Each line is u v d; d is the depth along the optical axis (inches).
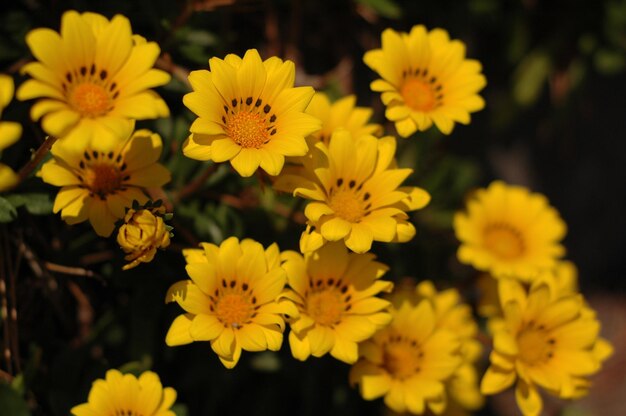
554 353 29.1
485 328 34.8
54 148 26.0
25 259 29.5
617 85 46.1
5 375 28.5
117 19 24.7
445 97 28.4
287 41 33.7
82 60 24.6
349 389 33.0
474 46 39.5
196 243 28.6
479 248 31.4
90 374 28.9
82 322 30.2
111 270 28.8
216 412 33.0
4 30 28.8
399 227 26.6
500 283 29.2
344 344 26.6
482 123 44.6
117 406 26.3
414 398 28.2
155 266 28.8
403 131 27.5
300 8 33.1
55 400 28.5
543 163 48.0
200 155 25.2
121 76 24.7
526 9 37.5
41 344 29.8
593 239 52.4
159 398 26.4
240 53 32.9
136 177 26.7
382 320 26.8
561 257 52.2
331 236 25.8
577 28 37.8
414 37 28.3
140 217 25.3
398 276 31.6
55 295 29.7
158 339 30.4
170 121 29.3
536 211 32.4
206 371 31.2
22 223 29.0
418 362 28.7
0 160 27.9
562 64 38.8
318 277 27.0
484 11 36.8
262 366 31.2
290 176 26.4
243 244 26.2
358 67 35.8
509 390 48.7
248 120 25.6
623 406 50.6
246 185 30.3
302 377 32.0
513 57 38.2
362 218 26.6
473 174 37.1
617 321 53.6
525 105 40.1
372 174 26.8
